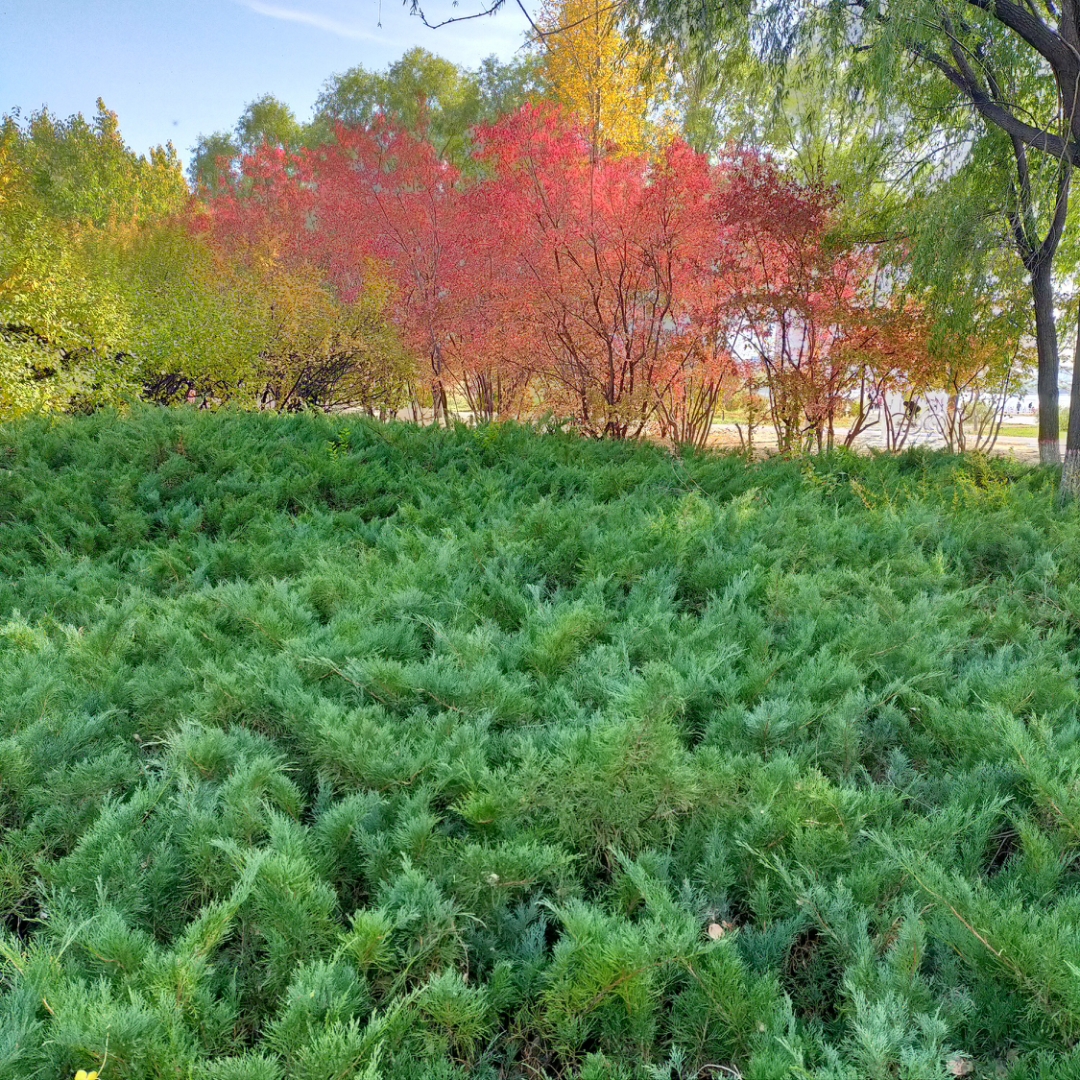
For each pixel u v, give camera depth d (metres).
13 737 2.33
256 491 6.20
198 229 20.78
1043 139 8.48
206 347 11.60
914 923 1.63
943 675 2.96
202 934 1.60
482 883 1.85
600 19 14.34
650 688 2.39
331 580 3.88
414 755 2.32
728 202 9.91
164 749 2.56
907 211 11.02
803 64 9.45
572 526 4.77
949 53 9.70
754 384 11.49
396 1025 1.50
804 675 2.87
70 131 36.91
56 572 4.46
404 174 13.64
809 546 4.76
